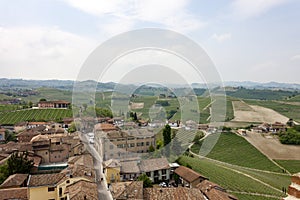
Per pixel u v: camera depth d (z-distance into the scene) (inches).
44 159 1843.0
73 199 1002.1
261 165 2352.4
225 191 1378.0
